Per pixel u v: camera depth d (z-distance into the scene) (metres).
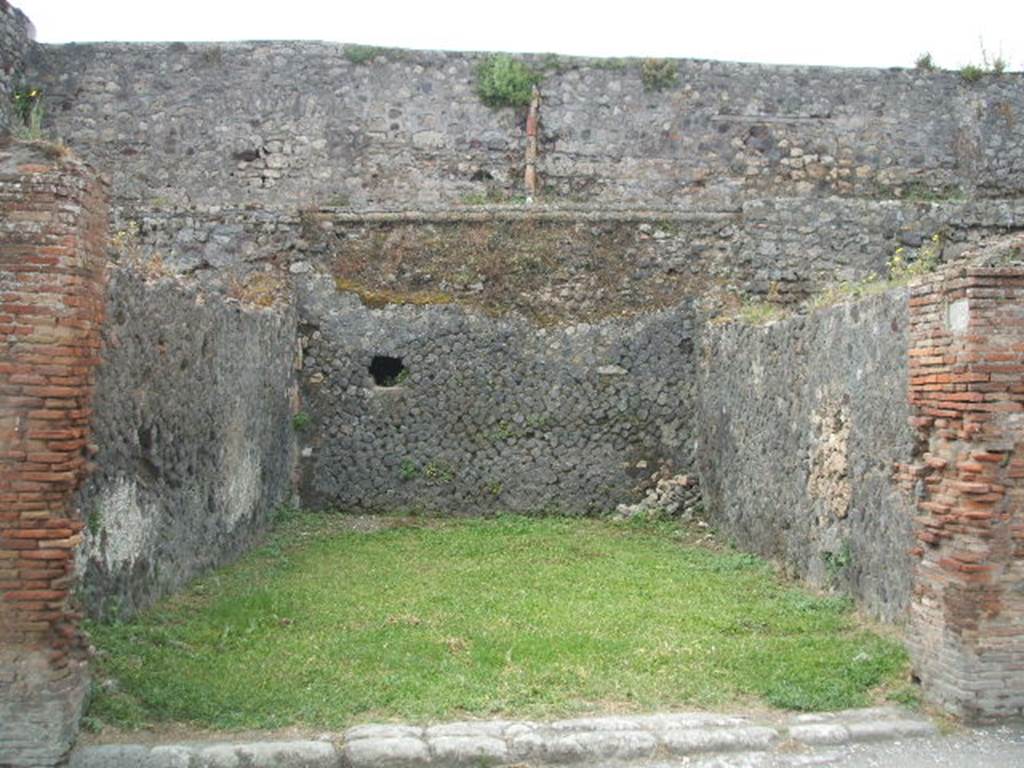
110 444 6.89
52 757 4.83
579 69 15.64
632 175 15.63
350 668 6.24
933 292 6.00
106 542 6.84
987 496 5.56
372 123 15.41
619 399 12.88
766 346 10.05
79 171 5.04
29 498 4.89
